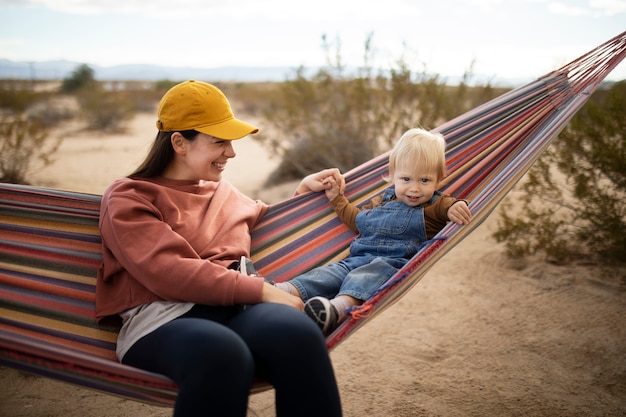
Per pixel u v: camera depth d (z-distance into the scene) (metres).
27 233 2.29
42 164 10.29
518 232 4.96
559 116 2.75
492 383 3.13
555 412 2.84
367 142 7.57
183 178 2.25
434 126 7.02
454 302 4.24
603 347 3.42
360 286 2.29
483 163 2.87
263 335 1.73
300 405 1.69
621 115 4.62
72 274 2.21
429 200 2.59
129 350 1.88
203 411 1.55
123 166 10.50
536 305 4.05
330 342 1.92
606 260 4.74
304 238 2.71
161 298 1.96
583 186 4.66
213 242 2.19
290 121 8.20
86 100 20.58
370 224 2.65
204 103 2.13
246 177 9.26
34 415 2.90
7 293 2.18
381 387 3.16
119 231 1.96
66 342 2.04
